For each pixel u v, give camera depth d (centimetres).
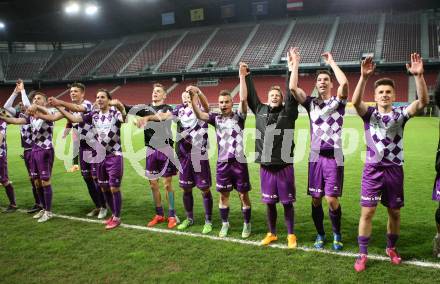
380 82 378
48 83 4362
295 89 418
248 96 460
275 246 439
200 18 4228
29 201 682
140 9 4166
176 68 3819
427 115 2538
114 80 4197
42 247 448
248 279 358
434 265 381
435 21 3412
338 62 3175
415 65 356
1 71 4316
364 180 388
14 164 1076
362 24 3625
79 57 4509
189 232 495
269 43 3744
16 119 566
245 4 4091
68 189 767
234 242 454
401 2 3594
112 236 483
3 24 4088
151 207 624
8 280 366
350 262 392
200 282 354
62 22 4262
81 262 404
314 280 353
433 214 545
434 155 1055
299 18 3994
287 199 435
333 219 424
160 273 374
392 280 351
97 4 3862
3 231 510
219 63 3684
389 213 388
